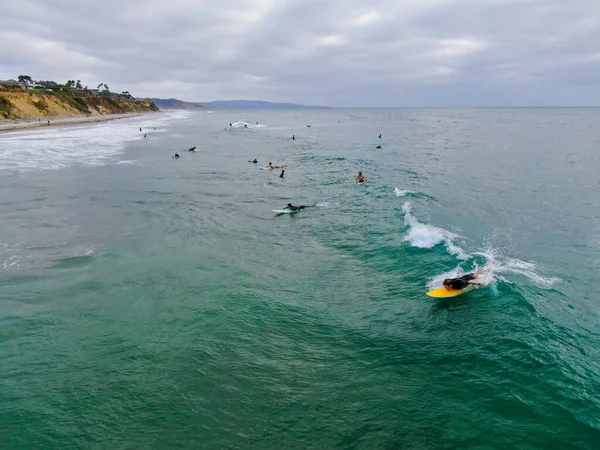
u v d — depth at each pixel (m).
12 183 27.11
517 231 17.33
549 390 7.62
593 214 19.81
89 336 9.96
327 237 17.00
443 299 11.39
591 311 10.69
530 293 11.51
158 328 10.31
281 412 7.50
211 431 7.09
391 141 58.31
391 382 8.20
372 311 11.09
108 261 14.40
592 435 6.61
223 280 13.05
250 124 111.75
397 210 20.30
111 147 48.56
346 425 7.14
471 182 27.30
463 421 7.09
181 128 89.94
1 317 10.73
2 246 15.71
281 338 9.91
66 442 6.91
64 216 19.81
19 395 8.00
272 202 22.97
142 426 7.22
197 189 26.31
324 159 39.81
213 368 8.77
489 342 9.21
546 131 74.12
